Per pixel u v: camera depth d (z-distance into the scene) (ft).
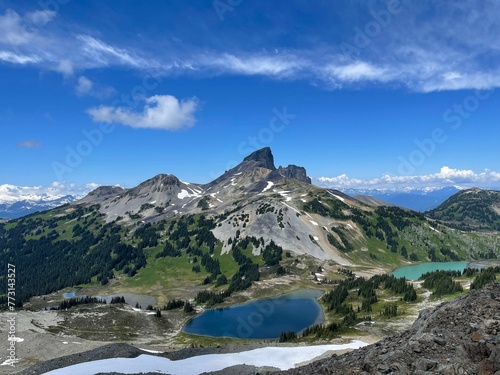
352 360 87.97
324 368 86.02
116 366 187.52
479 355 68.28
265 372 111.55
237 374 171.83
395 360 72.13
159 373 178.70
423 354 72.23
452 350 71.26
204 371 183.32
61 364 197.67
